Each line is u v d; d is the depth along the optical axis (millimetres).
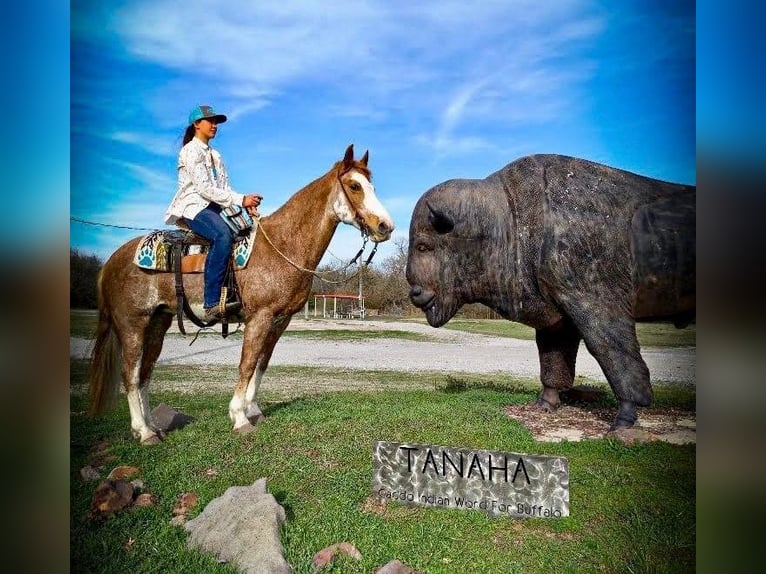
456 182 4844
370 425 4598
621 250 4211
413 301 5023
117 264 4762
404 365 9797
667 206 4258
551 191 4449
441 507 3521
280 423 4738
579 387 5770
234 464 4098
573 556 3041
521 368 9500
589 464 3857
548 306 4668
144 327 4789
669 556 2980
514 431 4488
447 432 4430
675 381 5781
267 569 2848
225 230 4613
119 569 3139
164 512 3629
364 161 4613
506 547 3150
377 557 3051
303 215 4660
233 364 9625
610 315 4254
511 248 4656
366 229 4523
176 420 5328
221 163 4910
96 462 4398
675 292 4176
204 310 4617
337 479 3791
